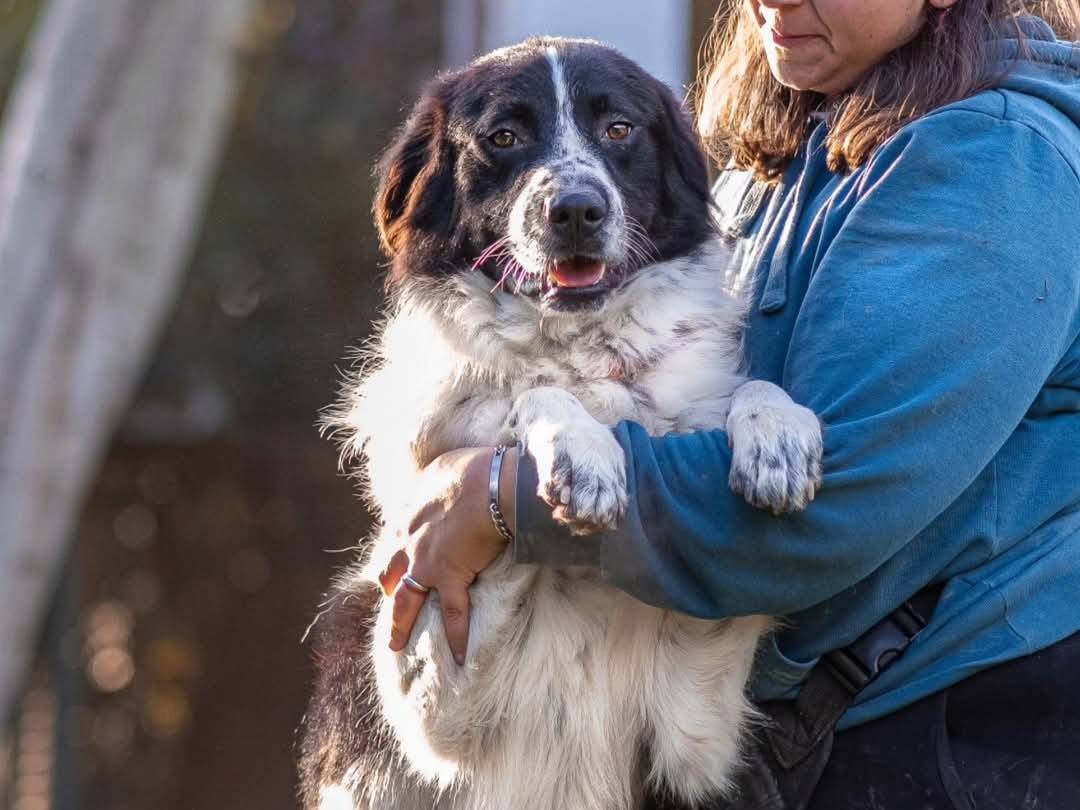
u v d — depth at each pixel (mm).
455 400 7676
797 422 6281
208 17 15664
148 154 15688
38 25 21766
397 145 8797
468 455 6809
